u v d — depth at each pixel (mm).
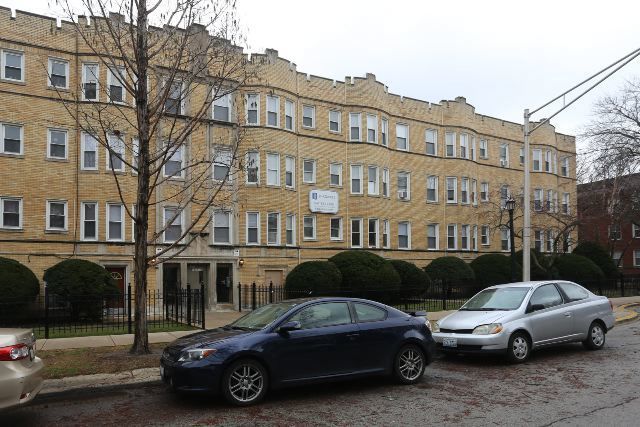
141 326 10992
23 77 21281
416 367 9141
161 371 8242
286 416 7227
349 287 23938
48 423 7059
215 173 24766
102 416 7359
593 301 12305
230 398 7633
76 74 22000
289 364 8016
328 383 9172
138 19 10945
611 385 8688
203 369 7516
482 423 6789
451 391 8562
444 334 10969
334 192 28828
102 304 18312
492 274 29938
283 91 26859
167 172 23719
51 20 21797
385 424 6820
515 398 8023
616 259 49812
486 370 10203
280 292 23922
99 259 21984
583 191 34719
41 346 12078
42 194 21328
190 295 16797
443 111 34906
